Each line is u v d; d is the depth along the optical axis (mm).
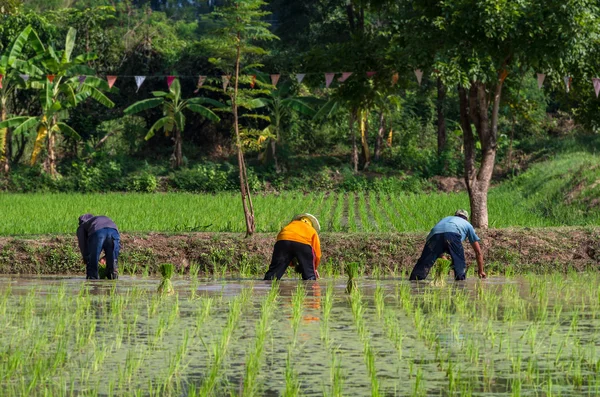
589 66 61562
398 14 60969
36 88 124000
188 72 140000
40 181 126688
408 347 25500
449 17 56500
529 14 55156
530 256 52156
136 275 48938
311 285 42531
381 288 41031
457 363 23344
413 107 151500
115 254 46156
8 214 76125
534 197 96625
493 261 51781
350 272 39750
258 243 52562
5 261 51000
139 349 25156
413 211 85438
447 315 31547
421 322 28906
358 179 133000
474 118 61656
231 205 91500
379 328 28859
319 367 22875
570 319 30828
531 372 22188
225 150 149250
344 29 142000
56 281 44719
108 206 88062
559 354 23922
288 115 142750
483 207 61281
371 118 148625
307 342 26344
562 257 52281
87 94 122438
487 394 20047
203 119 147875
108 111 142250
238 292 39406
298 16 147250
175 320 30484
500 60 57625
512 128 136500
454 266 44656
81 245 46406
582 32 55031
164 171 135875
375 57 62250
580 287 41562
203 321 30141
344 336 27328
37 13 146625
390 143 146250
